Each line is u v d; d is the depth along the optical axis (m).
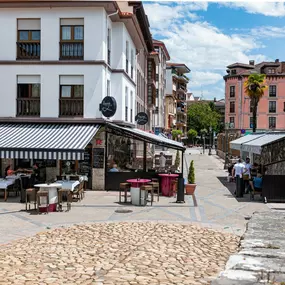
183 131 106.19
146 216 14.02
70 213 14.42
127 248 9.58
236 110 79.56
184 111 104.38
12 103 20.83
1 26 20.83
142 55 37.53
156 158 35.47
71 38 20.64
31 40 20.88
